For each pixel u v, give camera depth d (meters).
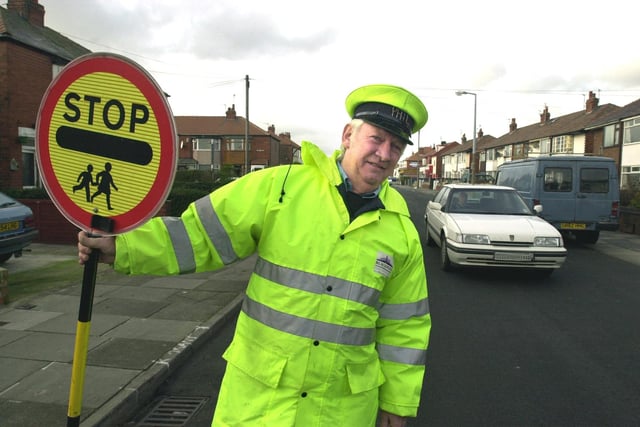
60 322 5.05
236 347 1.67
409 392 1.76
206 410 3.53
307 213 1.59
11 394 3.42
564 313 6.20
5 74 16.03
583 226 12.49
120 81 1.48
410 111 1.66
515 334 5.34
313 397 1.54
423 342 1.81
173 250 1.54
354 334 1.59
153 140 1.47
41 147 1.52
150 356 4.20
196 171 22.25
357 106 1.75
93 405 3.28
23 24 19.03
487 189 9.51
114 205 1.50
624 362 4.54
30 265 8.33
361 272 1.59
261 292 1.60
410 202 31.12
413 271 1.79
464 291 7.29
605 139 31.95
